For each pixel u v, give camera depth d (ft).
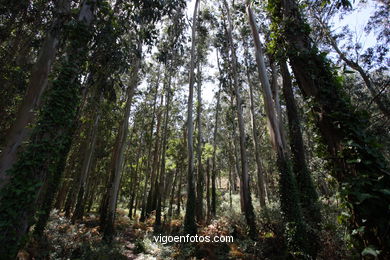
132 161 94.58
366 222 7.33
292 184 26.58
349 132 8.63
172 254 29.43
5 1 25.48
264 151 80.07
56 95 17.31
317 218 24.08
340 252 18.83
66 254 24.54
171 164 79.51
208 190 57.21
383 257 6.73
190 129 41.81
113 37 26.37
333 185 9.78
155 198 70.28
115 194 39.14
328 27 45.01
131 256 30.30
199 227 43.42
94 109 37.58
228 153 96.48
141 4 28.58
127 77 61.26
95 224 50.37
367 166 7.88
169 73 68.90
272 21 13.60
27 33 33.22
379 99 35.99
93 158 68.74
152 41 30.63
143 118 78.79
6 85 31.07
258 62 35.01
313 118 10.23
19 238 14.40
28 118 21.52
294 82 11.80
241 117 43.06
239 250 29.71
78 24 19.75
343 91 9.88
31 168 15.52
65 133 17.75
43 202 26.66
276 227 30.04
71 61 18.75
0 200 14.55
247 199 35.78
